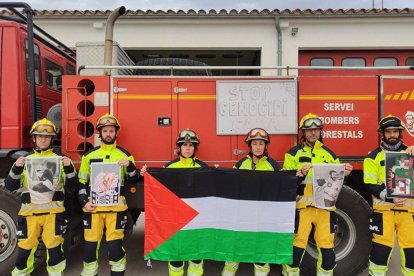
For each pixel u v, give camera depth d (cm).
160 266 455
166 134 409
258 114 407
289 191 357
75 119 406
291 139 407
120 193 360
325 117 408
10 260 390
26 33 423
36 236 355
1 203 389
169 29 1016
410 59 1030
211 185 364
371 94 409
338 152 407
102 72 455
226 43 1015
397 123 342
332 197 352
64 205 374
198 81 411
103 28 1002
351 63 1038
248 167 371
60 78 524
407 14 976
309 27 1010
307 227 362
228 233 363
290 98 407
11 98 402
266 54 1012
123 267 361
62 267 363
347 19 998
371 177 348
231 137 409
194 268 367
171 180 364
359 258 402
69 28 1006
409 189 336
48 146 355
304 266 408
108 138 363
